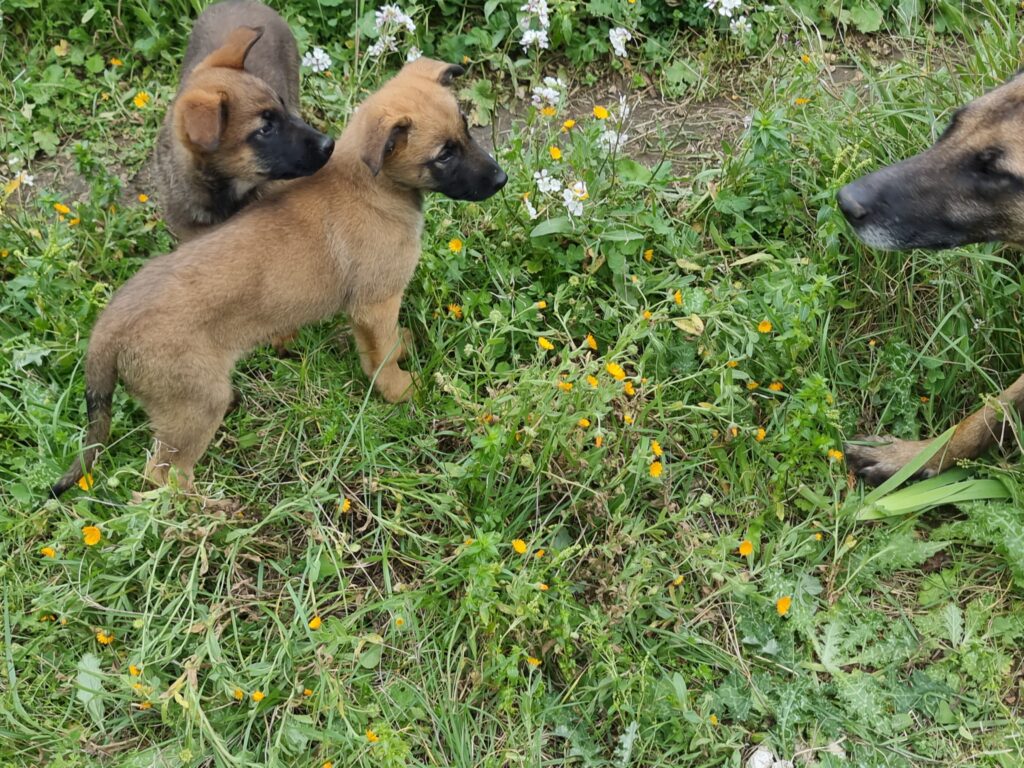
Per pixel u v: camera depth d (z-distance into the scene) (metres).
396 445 1.08
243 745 0.91
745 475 1.08
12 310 1.16
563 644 0.94
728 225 1.26
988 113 1.01
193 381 0.97
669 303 1.17
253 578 1.00
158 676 0.93
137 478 1.04
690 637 0.98
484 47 1.41
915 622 1.02
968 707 0.98
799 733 0.96
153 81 1.38
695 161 1.35
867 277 1.20
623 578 0.97
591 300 1.18
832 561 1.05
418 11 1.42
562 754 0.94
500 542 0.99
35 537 1.02
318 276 1.03
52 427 1.07
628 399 1.07
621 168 1.23
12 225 1.19
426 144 1.04
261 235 1.00
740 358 1.10
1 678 0.94
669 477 1.08
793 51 1.43
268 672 0.92
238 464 1.09
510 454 1.03
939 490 1.07
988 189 1.02
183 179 1.11
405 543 1.03
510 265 1.20
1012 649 1.02
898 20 1.48
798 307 1.11
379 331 1.10
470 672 0.95
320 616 0.99
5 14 1.40
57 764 0.88
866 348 1.19
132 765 0.89
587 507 1.01
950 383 1.17
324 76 1.37
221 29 1.23
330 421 1.09
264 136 1.07
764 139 1.21
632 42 1.45
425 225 1.20
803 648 1.01
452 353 1.17
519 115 1.39
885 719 0.96
